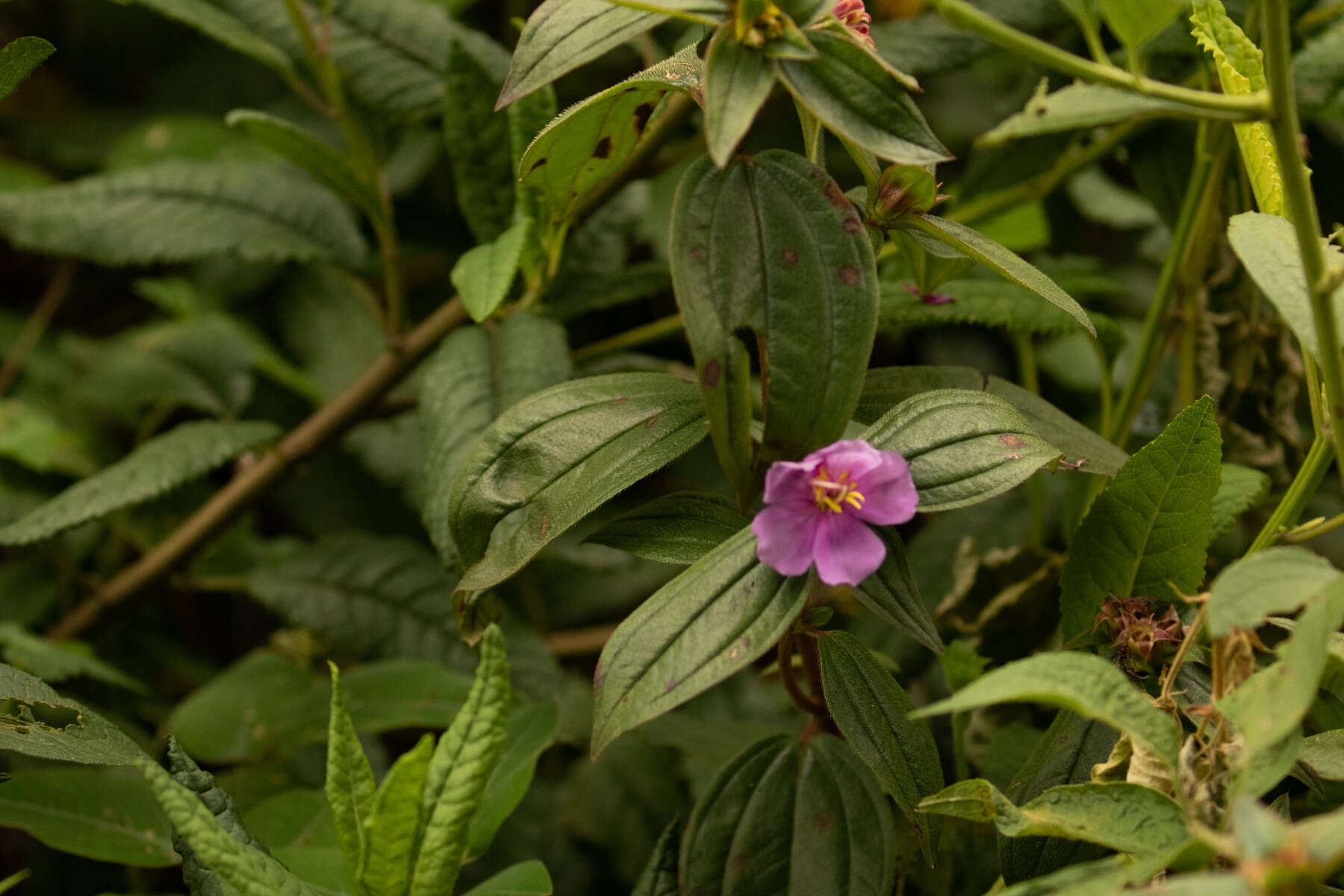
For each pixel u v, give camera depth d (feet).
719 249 3.01
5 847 4.17
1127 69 3.76
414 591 4.10
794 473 2.98
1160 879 2.98
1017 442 3.04
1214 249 3.59
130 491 3.67
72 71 6.51
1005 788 3.35
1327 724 3.19
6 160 5.99
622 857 4.00
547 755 4.31
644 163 3.64
